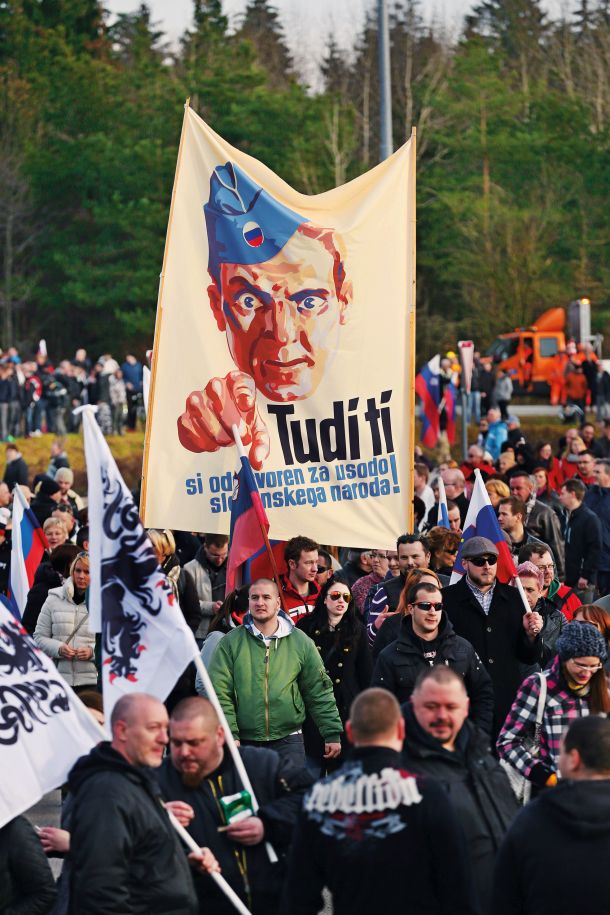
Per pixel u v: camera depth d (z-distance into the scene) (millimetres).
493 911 9586
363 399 21312
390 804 9469
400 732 9828
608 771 9562
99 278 127375
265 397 21281
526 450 37531
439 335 120500
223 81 131000
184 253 21406
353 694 17328
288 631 15727
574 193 123312
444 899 9398
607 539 28984
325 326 21359
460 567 19000
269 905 11320
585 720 9703
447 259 120250
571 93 135625
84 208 132500
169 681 11820
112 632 12000
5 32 149500
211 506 21047
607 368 82750
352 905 9469
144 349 131125
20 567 22312
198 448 21141
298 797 11555
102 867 9867
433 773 10594
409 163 21797
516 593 17281
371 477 21281
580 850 9320
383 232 21578
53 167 129500
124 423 84438
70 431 79875
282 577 19422
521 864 9484
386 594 18750
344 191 21625
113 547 12039
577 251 120938
